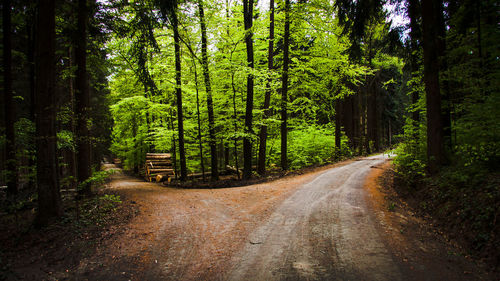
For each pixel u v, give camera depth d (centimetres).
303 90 1664
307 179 1172
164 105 1612
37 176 657
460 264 407
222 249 504
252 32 1261
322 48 1597
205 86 1375
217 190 1101
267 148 1894
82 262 473
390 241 495
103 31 995
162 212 764
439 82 845
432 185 724
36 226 640
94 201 830
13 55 1166
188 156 1936
